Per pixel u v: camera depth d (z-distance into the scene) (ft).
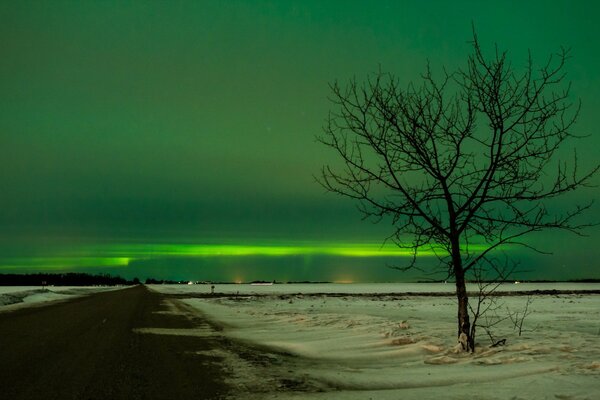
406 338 40.91
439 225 33.50
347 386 25.26
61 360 33.45
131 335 49.75
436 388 23.44
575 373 23.68
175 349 39.63
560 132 30.81
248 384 25.73
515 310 102.37
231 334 51.80
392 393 22.82
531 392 20.58
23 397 22.56
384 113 32.81
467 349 33.30
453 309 106.52
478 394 21.17
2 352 37.22
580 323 65.77
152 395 23.16
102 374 28.32
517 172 31.76
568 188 31.09
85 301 135.54
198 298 172.24
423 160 32.89
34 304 118.73
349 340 43.91
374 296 220.02
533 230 32.04
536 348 32.50
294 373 29.01
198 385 25.45
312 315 76.48
